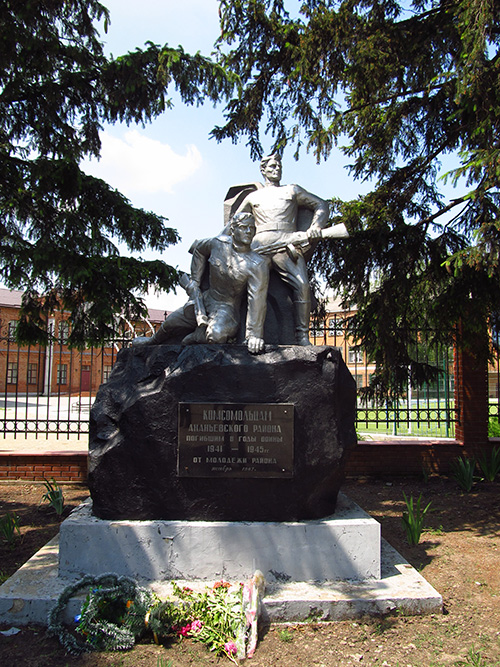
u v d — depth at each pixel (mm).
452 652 3020
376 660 2934
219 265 4207
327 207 4641
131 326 8266
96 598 3158
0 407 19594
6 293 28938
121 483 3818
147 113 7723
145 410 3824
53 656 2982
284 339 4371
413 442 8398
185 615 3215
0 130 8055
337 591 3506
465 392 8344
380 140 7859
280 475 3771
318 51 7008
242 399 3836
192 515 3785
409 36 7039
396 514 6238
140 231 8117
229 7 7293
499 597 3834
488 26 5461
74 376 27234
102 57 7824
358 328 7887
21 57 7199
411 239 7305
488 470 7836
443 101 7297
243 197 4965
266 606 3318
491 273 5555
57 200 7727
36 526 5742
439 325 7574
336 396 3951
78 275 6855
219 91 7379
